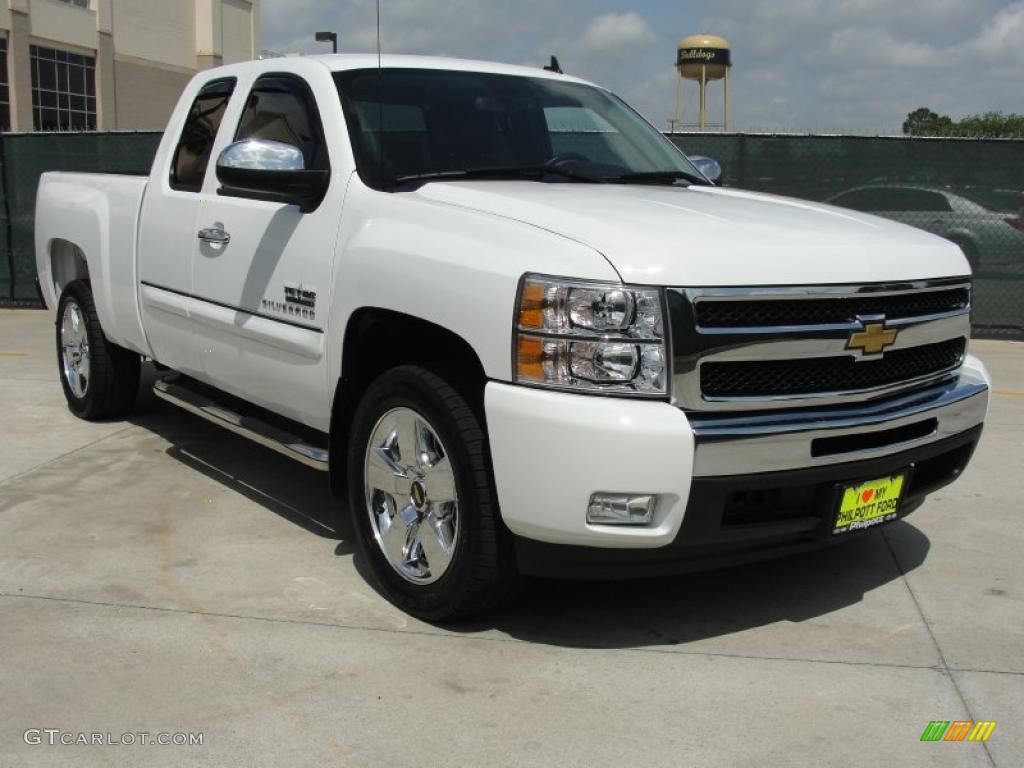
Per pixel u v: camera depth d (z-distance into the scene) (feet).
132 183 18.53
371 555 12.89
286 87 15.17
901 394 12.19
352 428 13.01
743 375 10.82
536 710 10.36
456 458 11.36
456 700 10.52
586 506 10.37
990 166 33.04
